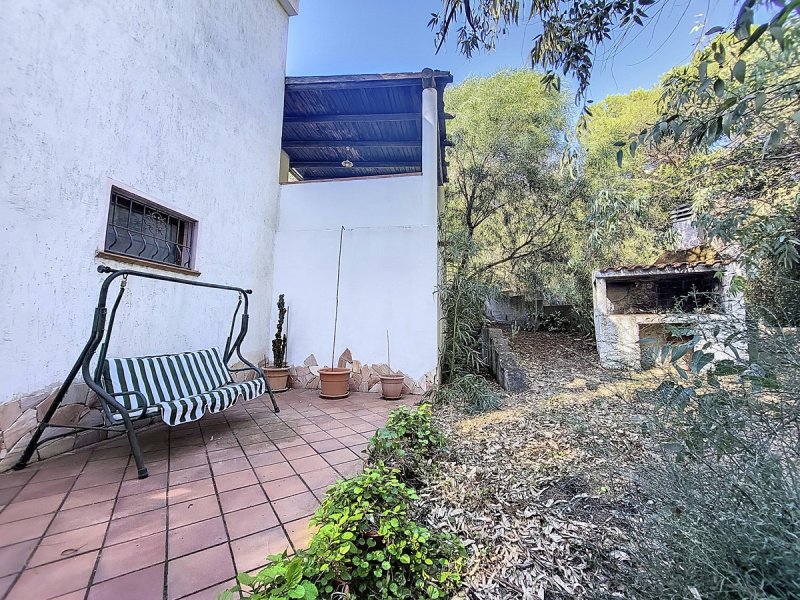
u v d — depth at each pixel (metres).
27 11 2.25
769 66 1.71
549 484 2.31
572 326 8.84
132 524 1.69
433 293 4.87
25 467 2.27
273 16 5.25
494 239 9.16
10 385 2.20
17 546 1.51
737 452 1.16
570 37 2.12
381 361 4.90
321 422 3.40
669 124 1.59
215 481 2.15
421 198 5.09
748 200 2.82
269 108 5.16
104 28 2.76
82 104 2.60
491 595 1.43
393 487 1.73
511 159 8.47
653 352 1.48
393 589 1.37
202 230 3.89
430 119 5.09
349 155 7.61
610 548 1.63
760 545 0.96
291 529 1.67
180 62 3.55
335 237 5.24
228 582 1.33
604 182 7.00
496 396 4.46
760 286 2.44
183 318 3.65
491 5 2.29
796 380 1.13
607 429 2.64
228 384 3.49
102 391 2.24
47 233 2.38
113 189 2.87
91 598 1.24
